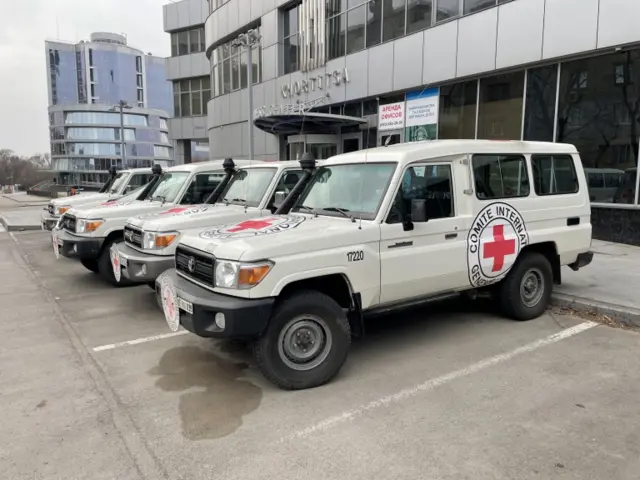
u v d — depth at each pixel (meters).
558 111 11.34
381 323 6.05
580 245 6.35
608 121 10.48
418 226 4.83
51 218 12.73
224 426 3.68
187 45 37.88
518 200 5.65
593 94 10.70
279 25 21.23
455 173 5.16
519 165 5.72
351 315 4.67
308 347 4.31
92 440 3.51
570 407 3.83
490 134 12.83
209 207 7.61
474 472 3.04
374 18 15.97
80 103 118.75
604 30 10.05
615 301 6.18
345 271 4.39
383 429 3.58
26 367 4.86
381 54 15.66
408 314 6.39
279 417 3.79
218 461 3.22
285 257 4.12
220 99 27.20
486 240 5.36
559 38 10.82
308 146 19.50
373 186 4.86
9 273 9.70
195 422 3.74
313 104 18.62
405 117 14.45
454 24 13.09
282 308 4.13
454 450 3.28
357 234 4.48
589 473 3.01
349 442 3.41
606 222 10.77
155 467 3.17
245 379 4.53
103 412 3.93
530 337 5.42
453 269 5.11
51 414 3.90
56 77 121.19
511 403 3.92
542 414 3.73
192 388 4.35
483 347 5.16
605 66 10.42
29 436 3.57
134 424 3.73
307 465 3.15
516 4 11.57
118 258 6.85
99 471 3.14
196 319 4.10
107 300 7.46
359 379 4.46
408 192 4.81
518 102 12.09
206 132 37.75
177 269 4.96
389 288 4.71
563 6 10.68
